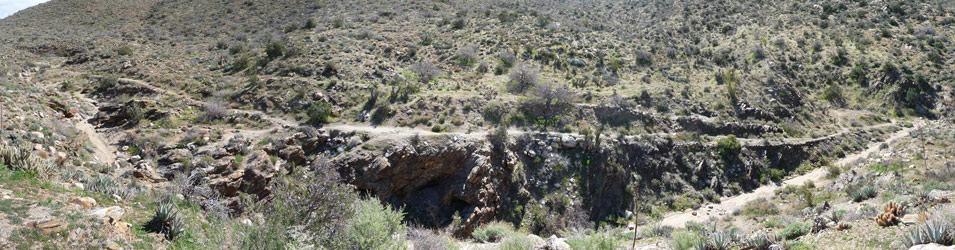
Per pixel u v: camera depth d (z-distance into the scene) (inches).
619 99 1690.5
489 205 1182.9
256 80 1660.9
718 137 1601.9
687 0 3385.8
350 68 1839.3
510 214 1215.6
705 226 934.4
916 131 1595.7
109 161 996.6
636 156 1435.8
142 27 2775.6
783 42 2420.0
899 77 2071.9
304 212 375.9
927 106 1968.5
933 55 2176.4
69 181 599.2
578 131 1493.6
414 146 1247.5
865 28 2549.2
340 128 1355.8
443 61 2112.5
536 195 1278.3
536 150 1382.9
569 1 3695.9
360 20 2738.7
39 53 2180.1
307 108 1488.7
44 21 2952.8
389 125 1430.9
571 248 553.9
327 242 369.7
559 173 1328.7
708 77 2073.1
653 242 615.5
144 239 483.2
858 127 1846.7
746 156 1508.4
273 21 2810.0
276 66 1845.5
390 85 1723.7
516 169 1299.2
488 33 2496.3
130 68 1813.5
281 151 1171.9
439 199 1211.9
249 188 999.6
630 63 2212.1
